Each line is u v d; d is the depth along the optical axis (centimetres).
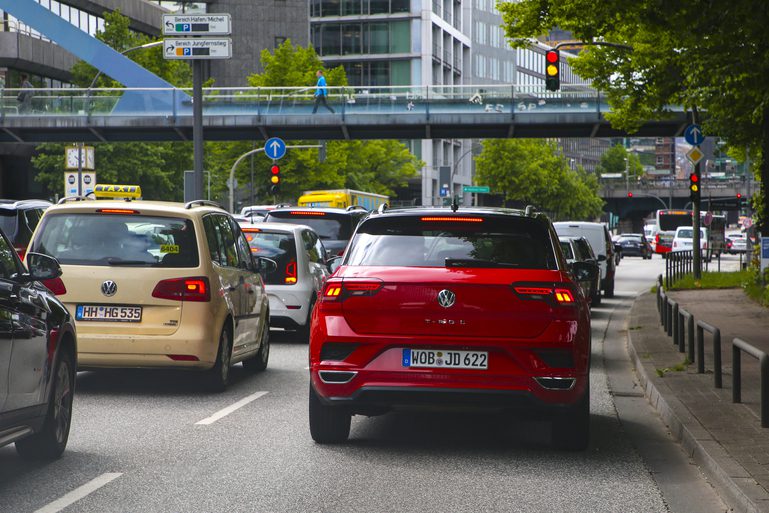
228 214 1500
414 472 888
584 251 3095
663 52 3108
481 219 956
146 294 1286
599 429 1135
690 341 1636
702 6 1641
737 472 836
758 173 3547
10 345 798
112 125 5675
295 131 5884
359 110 5684
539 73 17162
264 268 1548
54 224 1317
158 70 7256
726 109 2605
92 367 1303
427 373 917
